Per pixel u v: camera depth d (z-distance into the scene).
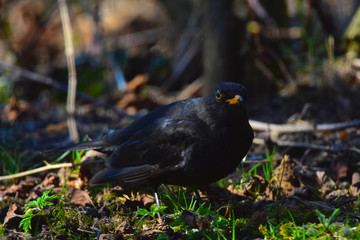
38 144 11.42
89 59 16.47
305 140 10.27
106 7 20.42
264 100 12.93
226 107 6.97
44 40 18.17
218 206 7.57
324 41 13.45
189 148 7.19
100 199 7.76
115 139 8.22
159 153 7.39
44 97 15.24
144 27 18.80
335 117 11.52
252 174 8.54
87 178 8.42
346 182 8.39
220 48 12.69
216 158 7.13
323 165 9.19
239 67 12.87
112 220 7.05
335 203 7.44
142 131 7.73
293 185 7.88
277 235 6.17
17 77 15.78
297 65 12.89
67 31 11.60
